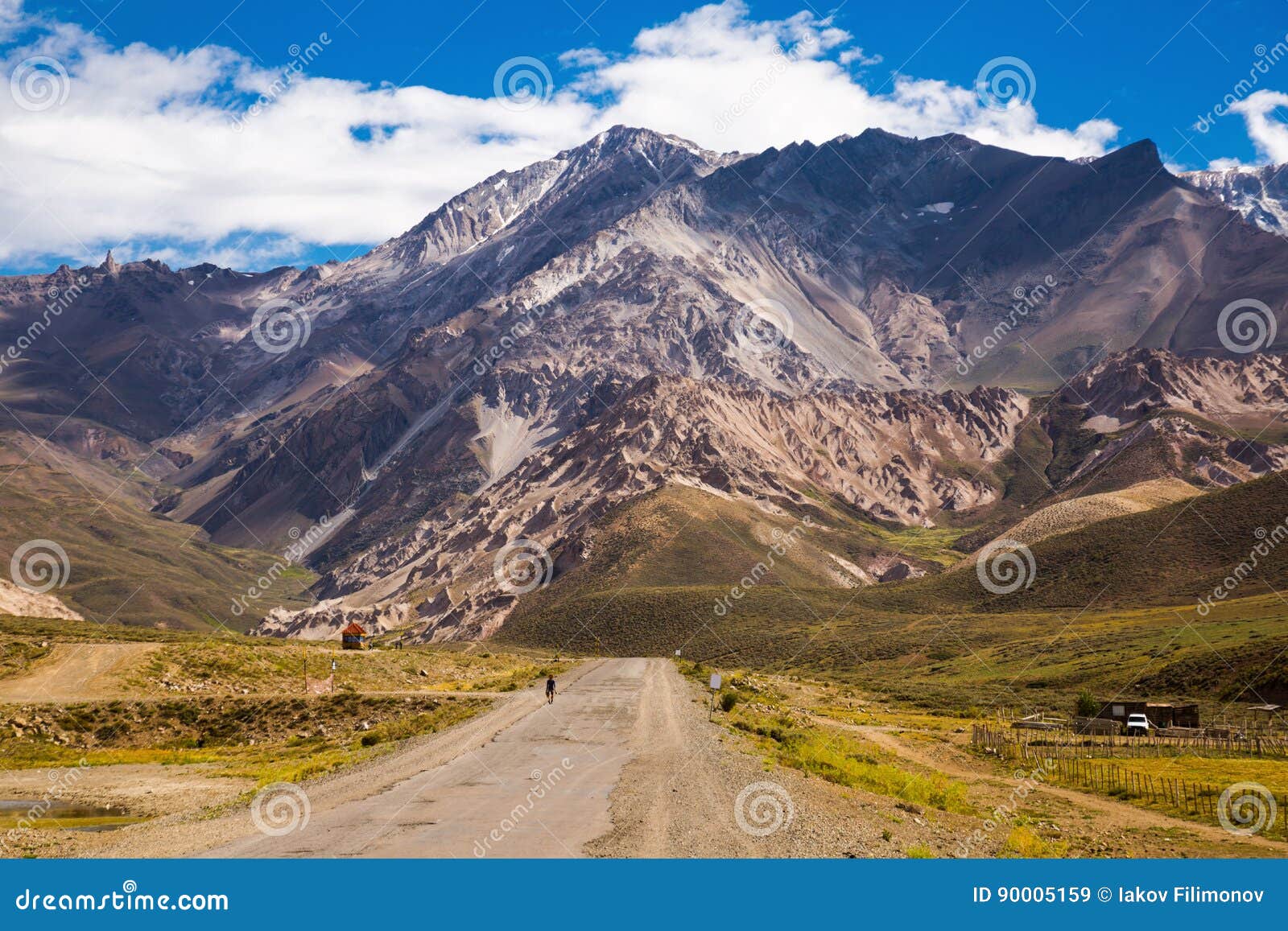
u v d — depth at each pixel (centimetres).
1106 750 6084
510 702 6328
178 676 6812
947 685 11900
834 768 4056
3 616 10106
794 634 18675
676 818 2612
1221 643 10431
